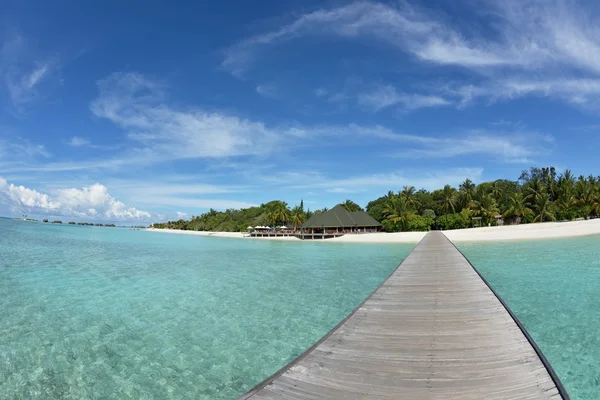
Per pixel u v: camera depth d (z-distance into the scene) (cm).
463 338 573
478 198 6241
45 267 2022
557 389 398
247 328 952
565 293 1180
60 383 649
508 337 573
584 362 682
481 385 412
